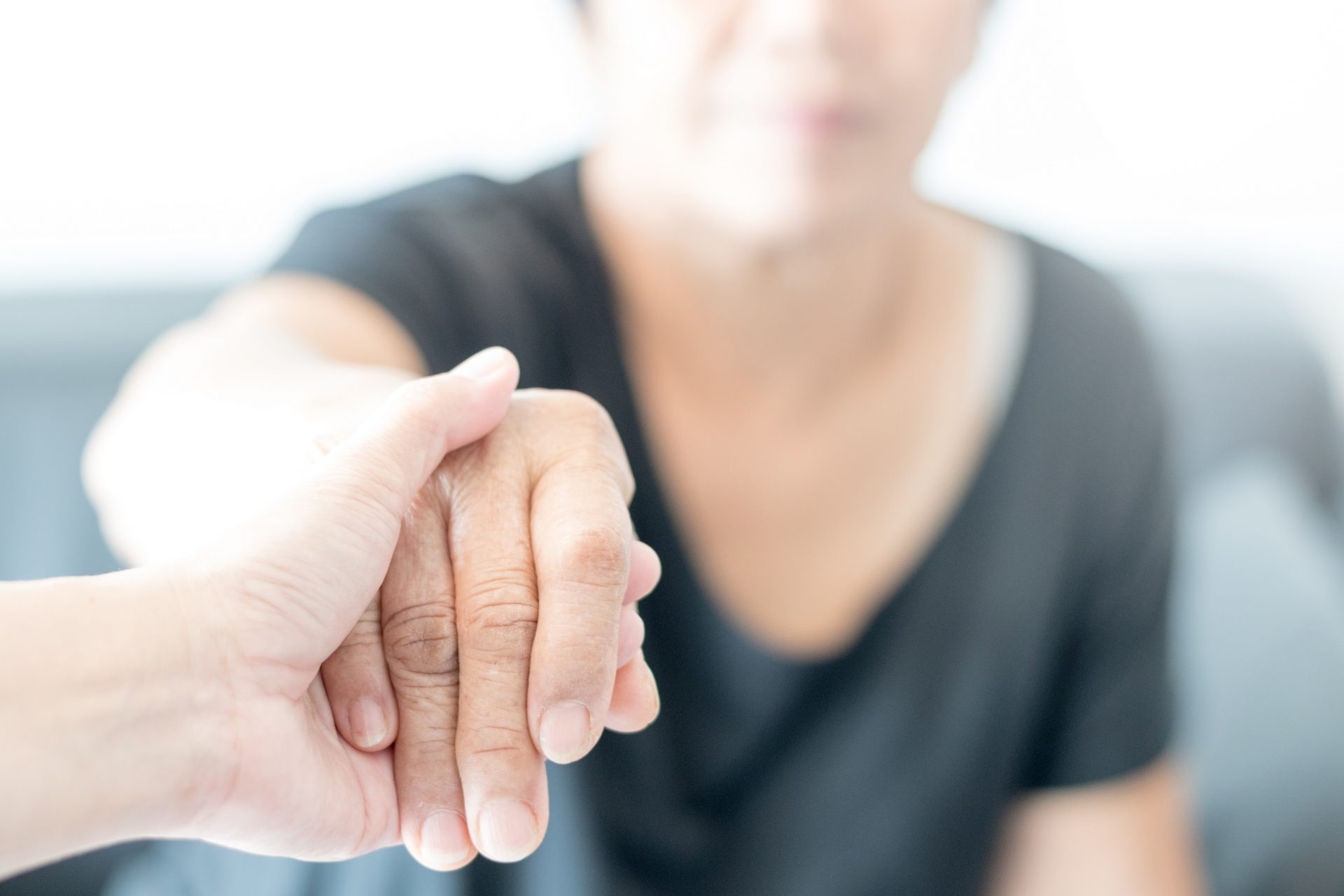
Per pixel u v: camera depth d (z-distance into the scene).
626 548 0.41
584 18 0.61
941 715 0.68
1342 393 1.43
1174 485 0.76
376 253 0.61
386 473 0.40
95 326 1.09
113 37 1.16
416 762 0.40
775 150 0.57
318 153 1.23
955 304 0.70
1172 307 1.31
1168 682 0.77
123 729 0.37
